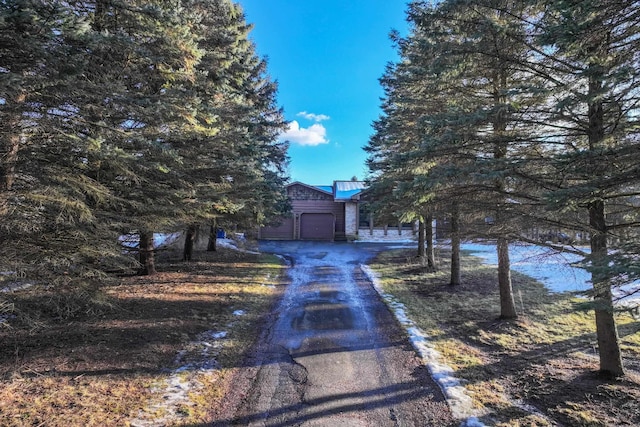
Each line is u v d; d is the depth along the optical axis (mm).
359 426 4000
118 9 5016
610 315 5285
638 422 4133
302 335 6945
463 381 5164
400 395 4719
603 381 5164
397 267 15461
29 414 3691
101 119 5172
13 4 3545
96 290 5156
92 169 5512
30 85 4039
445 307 9289
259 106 15578
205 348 6000
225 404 4371
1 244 4363
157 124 5824
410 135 11266
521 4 5156
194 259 15031
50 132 4637
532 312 8805
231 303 8781
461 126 5363
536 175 5148
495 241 6523
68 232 4781
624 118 4781
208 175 8469
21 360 4727
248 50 15719
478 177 4824
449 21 5949
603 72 4059
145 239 10781
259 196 11172
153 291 8992
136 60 5609
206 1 9398
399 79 11180
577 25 3818
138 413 3977
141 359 5254
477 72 6812
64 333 5715
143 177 5961
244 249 20203
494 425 4055
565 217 5090
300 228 29359
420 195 5629
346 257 18578
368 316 8297
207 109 6273
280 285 11562
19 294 4730
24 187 4516
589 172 4305
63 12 3828
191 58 5836
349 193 29531
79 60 4008
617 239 4703
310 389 4816
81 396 4145
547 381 5211
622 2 3691
